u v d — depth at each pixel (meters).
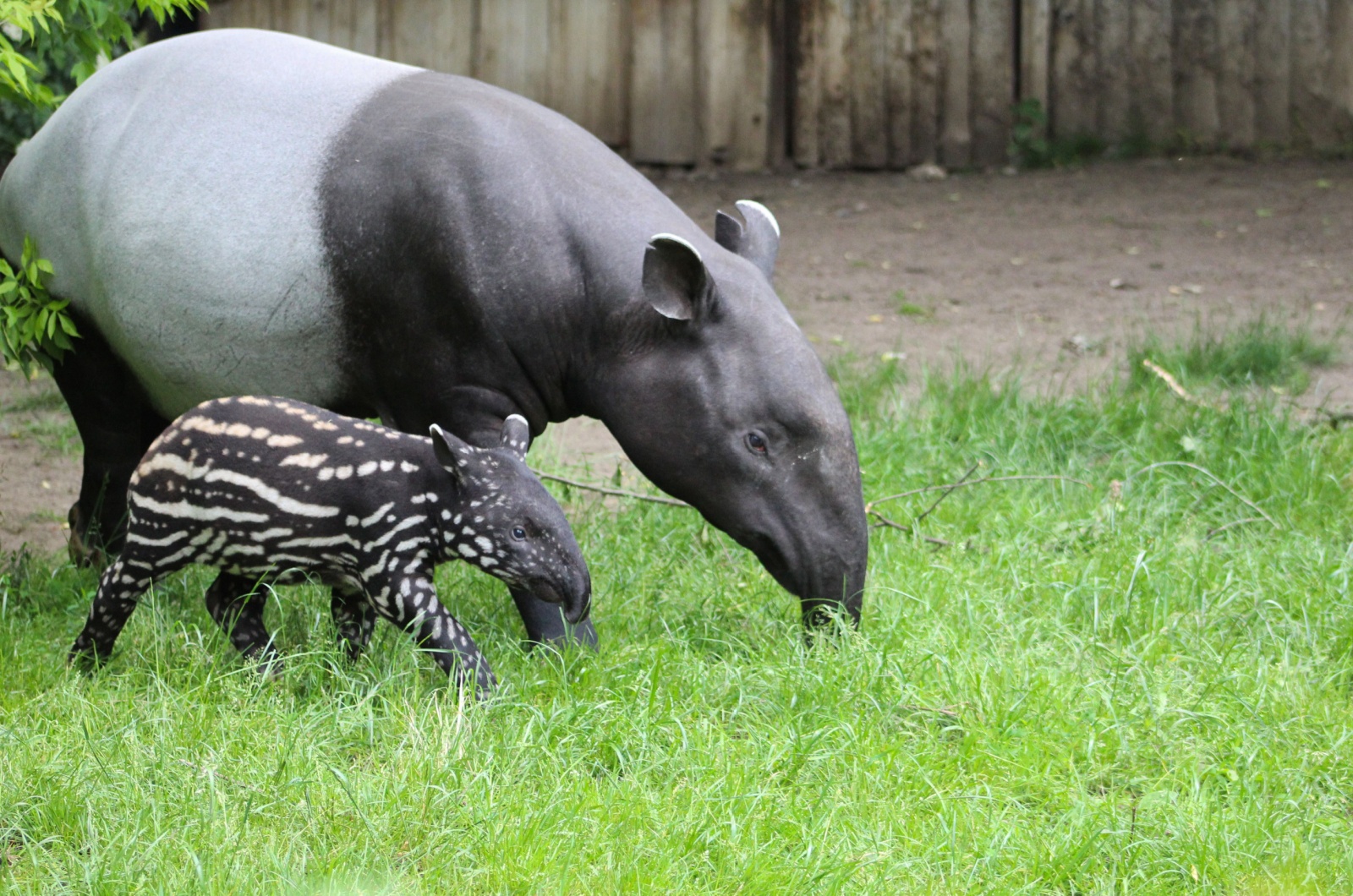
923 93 28.98
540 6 28.72
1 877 6.79
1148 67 28.73
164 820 7.11
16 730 7.81
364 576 8.54
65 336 10.62
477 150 9.51
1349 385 16.39
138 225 9.95
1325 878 7.23
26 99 11.59
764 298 9.34
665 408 9.16
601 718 8.29
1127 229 24.22
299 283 9.72
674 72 29.02
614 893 6.76
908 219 25.55
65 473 14.45
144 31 25.23
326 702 8.34
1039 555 11.37
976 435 14.39
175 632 9.28
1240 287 20.69
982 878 7.16
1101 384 16.50
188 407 10.71
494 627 9.80
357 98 9.95
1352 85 28.08
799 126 29.38
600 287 9.34
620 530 12.04
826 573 9.05
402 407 9.95
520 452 8.83
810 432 8.96
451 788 7.47
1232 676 9.12
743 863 7.03
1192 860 7.27
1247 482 12.88
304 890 6.57
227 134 9.92
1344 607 10.18
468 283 9.32
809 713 8.55
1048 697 8.74
